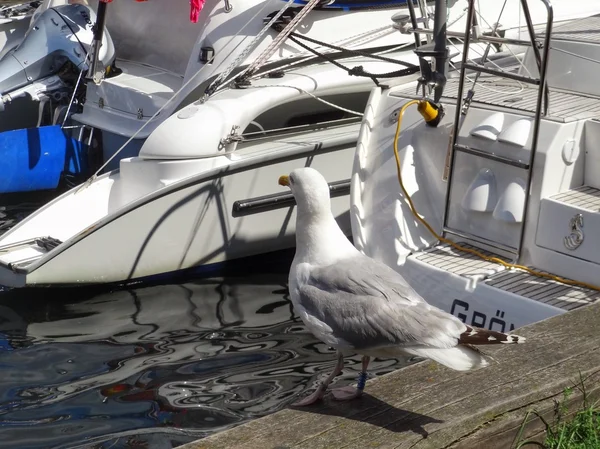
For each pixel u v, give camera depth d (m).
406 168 5.53
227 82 6.85
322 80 7.11
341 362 3.14
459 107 5.19
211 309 6.10
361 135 5.77
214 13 7.32
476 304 4.87
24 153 7.61
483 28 7.83
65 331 5.76
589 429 3.05
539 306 4.62
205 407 4.73
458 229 5.32
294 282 3.25
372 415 2.92
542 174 4.91
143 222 6.36
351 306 3.07
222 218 6.65
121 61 8.43
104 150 7.75
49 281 6.21
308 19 7.43
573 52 5.68
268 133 7.01
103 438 4.43
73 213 6.71
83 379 5.09
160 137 6.54
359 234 5.53
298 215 3.30
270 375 5.09
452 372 3.17
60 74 8.27
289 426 2.88
